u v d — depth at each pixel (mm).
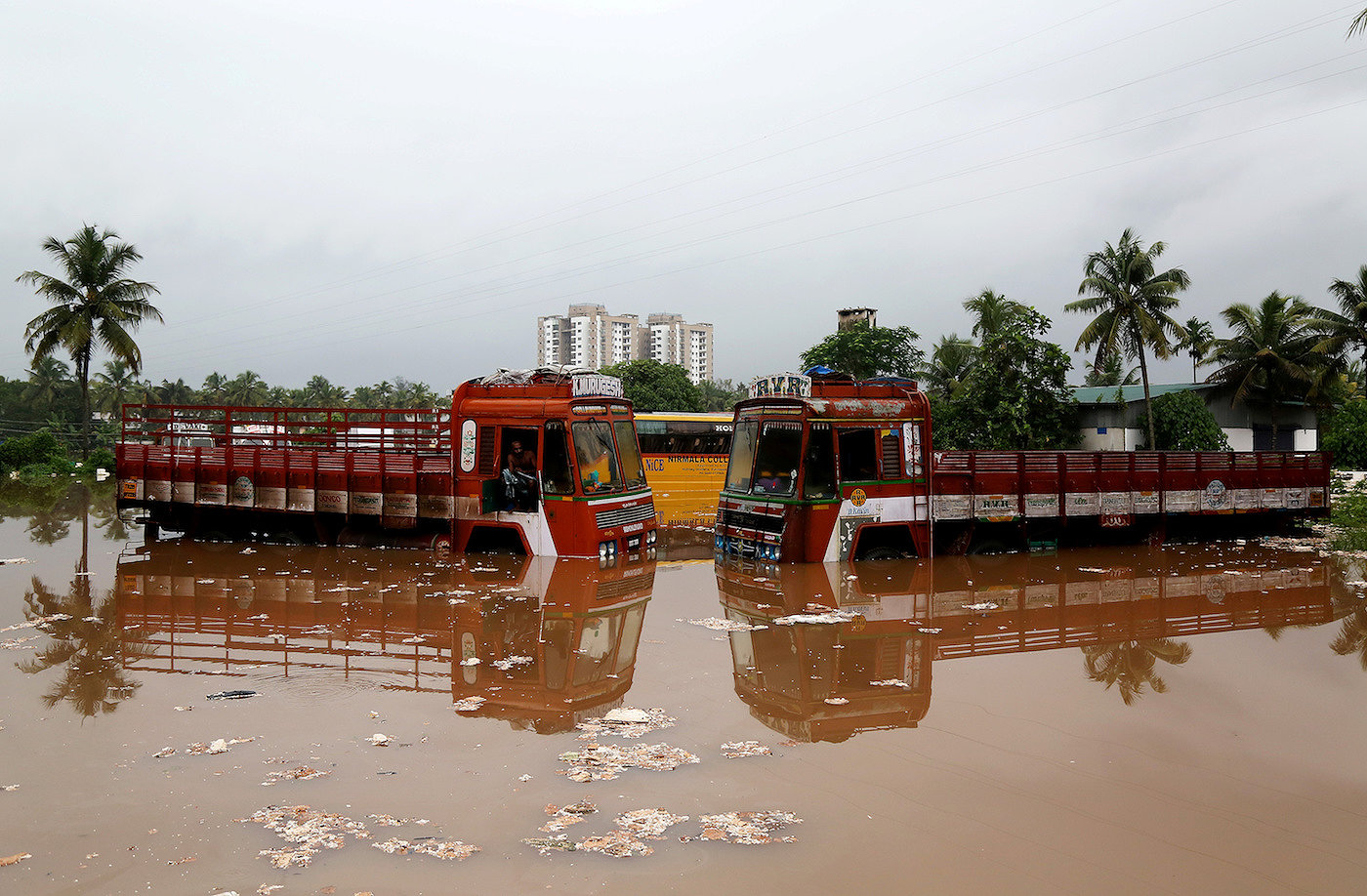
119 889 4832
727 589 13930
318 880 4938
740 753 6961
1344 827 5734
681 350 140875
